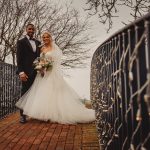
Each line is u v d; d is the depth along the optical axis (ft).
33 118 28.55
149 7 22.93
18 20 70.13
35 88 27.94
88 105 32.78
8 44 67.72
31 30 28.45
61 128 24.44
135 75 8.10
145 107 7.50
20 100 27.73
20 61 27.71
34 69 28.19
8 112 34.47
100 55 16.38
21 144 18.94
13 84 37.58
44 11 73.87
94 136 20.76
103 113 15.05
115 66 10.49
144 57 7.34
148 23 6.60
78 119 27.09
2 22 68.74
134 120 8.16
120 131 10.25
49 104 27.20
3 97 32.27
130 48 8.12
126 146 9.21
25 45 28.19
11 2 70.13
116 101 10.75
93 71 24.99
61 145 18.44
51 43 28.99
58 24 75.87
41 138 20.59
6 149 17.74
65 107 27.20
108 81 12.62
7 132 22.91
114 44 10.75
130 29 8.10
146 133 7.52
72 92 27.99
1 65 31.86
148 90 6.49
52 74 28.02
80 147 17.80
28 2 71.72
